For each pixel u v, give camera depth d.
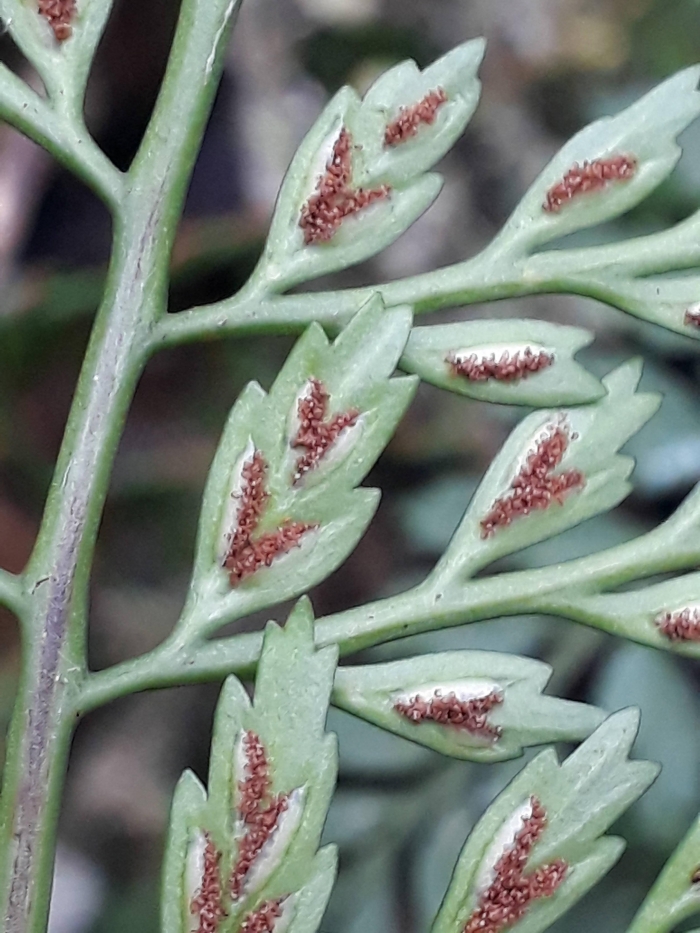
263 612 0.12
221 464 0.08
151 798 0.12
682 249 0.08
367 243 0.08
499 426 0.12
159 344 0.08
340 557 0.08
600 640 0.10
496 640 0.10
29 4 0.08
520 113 0.14
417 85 0.08
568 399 0.08
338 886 0.10
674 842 0.09
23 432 0.13
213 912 0.07
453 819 0.10
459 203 0.14
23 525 0.12
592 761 0.07
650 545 0.08
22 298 0.12
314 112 0.14
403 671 0.07
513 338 0.08
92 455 0.08
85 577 0.08
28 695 0.07
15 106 0.08
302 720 0.07
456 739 0.07
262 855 0.07
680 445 0.10
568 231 0.08
